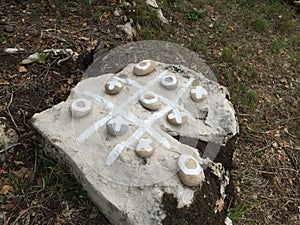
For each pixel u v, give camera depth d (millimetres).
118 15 3641
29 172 2246
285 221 2617
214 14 4363
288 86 3684
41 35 3150
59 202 2105
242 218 2510
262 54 3965
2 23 3178
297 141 3170
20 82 2686
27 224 2039
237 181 2779
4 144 2311
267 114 3365
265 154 3012
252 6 4625
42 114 2238
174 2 4258
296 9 4766
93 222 2045
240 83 3574
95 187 1943
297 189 2830
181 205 1885
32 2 3512
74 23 3449
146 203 1874
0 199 2123
